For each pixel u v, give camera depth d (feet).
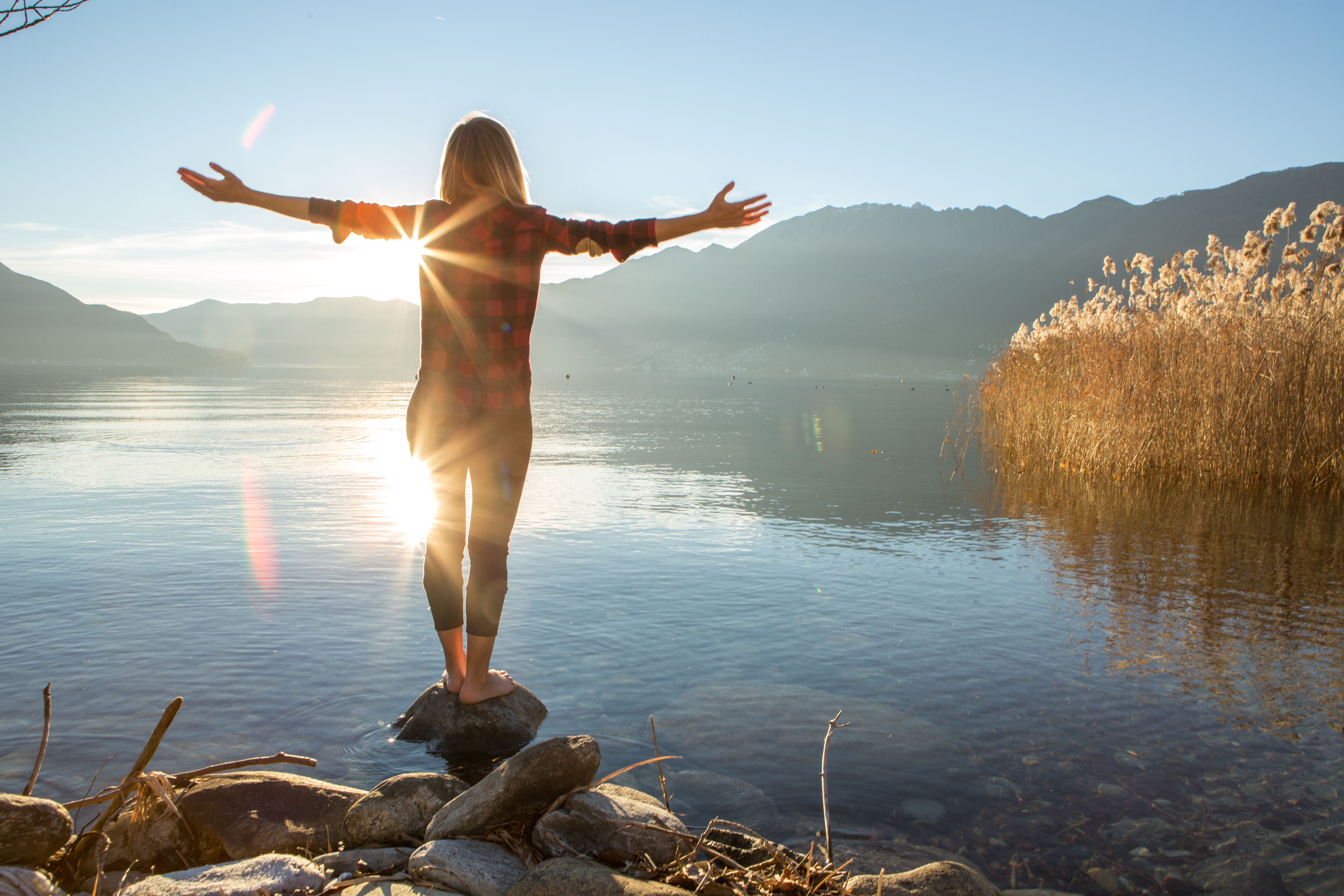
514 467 10.11
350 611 15.93
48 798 8.25
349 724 10.54
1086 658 13.55
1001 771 9.44
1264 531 25.43
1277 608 16.72
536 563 20.66
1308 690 12.08
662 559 21.22
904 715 11.00
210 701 11.16
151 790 7.66
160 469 40.01
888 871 7.34
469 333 9.67
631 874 6.79
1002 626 15.34
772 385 289.74
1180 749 10.05
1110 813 8.52
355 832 7.69
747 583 18.62
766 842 7.41
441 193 9.72
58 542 22.82
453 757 9.68
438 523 10.32
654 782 9.04
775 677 12.47
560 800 7.59
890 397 167.73
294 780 8.39
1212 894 7.12
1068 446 40.68
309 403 113.19
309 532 24.64
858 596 17.53
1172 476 36.45
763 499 32.09
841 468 42.96
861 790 8.94
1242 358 35.01
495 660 13.12
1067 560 21.39
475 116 9.61
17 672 12.21
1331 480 33.45
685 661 13.21
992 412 53.26
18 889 6.02
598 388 207.21
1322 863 7.60
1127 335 41.29
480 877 6.57
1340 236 35.24
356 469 41.09
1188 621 15.78
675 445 56.34
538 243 9.39
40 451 48.21
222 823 7.70
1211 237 42.42
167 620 15.20
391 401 123.95
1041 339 50.83
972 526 26.27
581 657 13.30
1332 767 9.59
